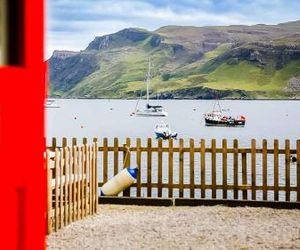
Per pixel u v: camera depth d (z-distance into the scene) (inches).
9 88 66.6
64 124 4101.9
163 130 2751.0
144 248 353.7
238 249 353.7
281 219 461.7
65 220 414.6
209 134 3144.7
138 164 548.7
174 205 528.1
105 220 446.9
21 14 68.8
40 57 72.5
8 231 67.1
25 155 70.0
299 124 4308.6
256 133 3228.3
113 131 3319.4
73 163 428.8
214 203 527.5
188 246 360.8
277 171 526.0
